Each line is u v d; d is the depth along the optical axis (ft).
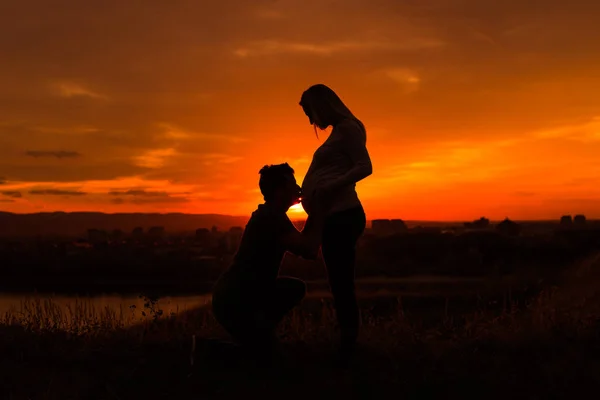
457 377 14.83
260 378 15.01
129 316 21.16
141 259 146.51
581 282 29.99
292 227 14.89
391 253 125.49
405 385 14.47
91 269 141.79
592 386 14.15
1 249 165.17
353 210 14.92
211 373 15.33
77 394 14.29
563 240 114.21
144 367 15.96
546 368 15.17
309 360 16.26
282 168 15.24
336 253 14.93
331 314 20.48
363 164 14.51
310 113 15.64
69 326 19.88
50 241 190.70
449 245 126.82
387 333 18.79
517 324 19.02
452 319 21.39
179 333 18.85
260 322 14.97
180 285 109.29
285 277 15.90
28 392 14.56
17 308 22.07
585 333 17.52
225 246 164.45
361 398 13.96
